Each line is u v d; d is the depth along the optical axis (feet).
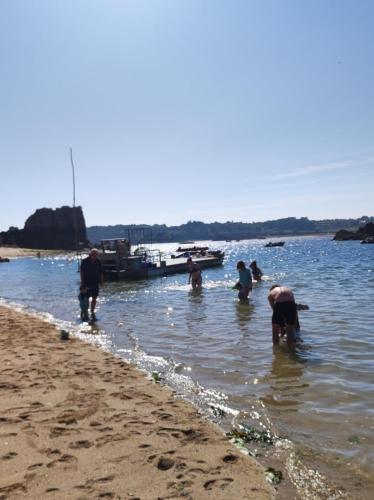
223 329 41.60
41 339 38.65
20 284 114.21
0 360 30.94
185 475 14.79
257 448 17.48
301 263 152.15
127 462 15.65
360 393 23.30
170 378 27.09
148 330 43.21
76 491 13.62
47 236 465.47
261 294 65.87
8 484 14.07
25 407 21.34
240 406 22.11
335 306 52.75
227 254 289.12
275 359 30.50
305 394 23.48
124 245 116.88
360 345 33.60
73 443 17.22
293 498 13.83
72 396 22.98
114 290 84.07
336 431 18.88
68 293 85.97
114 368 28.63
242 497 13.46
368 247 287.69
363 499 13.79
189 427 18.97
